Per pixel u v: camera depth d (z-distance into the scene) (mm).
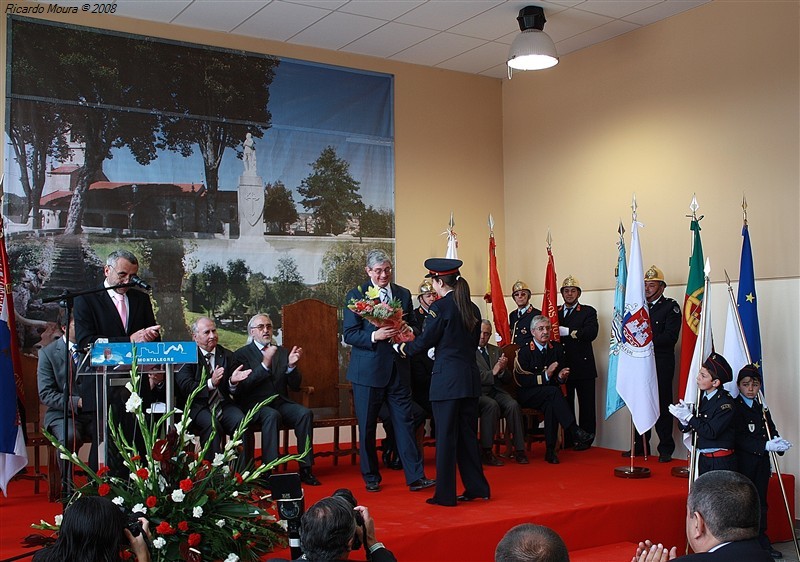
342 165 8828
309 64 8703
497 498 5750
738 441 5793
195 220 7973
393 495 5824
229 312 8094
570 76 9086
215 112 8133
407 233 9211
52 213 7301
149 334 4418
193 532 3582
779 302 6949
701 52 7668
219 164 8133
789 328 6867
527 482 6398
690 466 5891
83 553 2787
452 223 9078
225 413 6109
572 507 5449
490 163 9859
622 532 5617
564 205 9133
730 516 2584
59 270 7297
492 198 9859
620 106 8492
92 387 4977
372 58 9094
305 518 2926
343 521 2908
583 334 8227
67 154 7387
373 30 8258
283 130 8508
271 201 8391
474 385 5527
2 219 6430
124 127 7664
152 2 7398
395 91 9227
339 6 7617
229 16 7793
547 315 8414
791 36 6898
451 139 9602
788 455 6836
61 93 7387
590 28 8297
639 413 6797
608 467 7156
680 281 7816
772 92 7039
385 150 9109
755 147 7172
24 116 7215
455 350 5527
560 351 7812
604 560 5090
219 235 8094
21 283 7133
